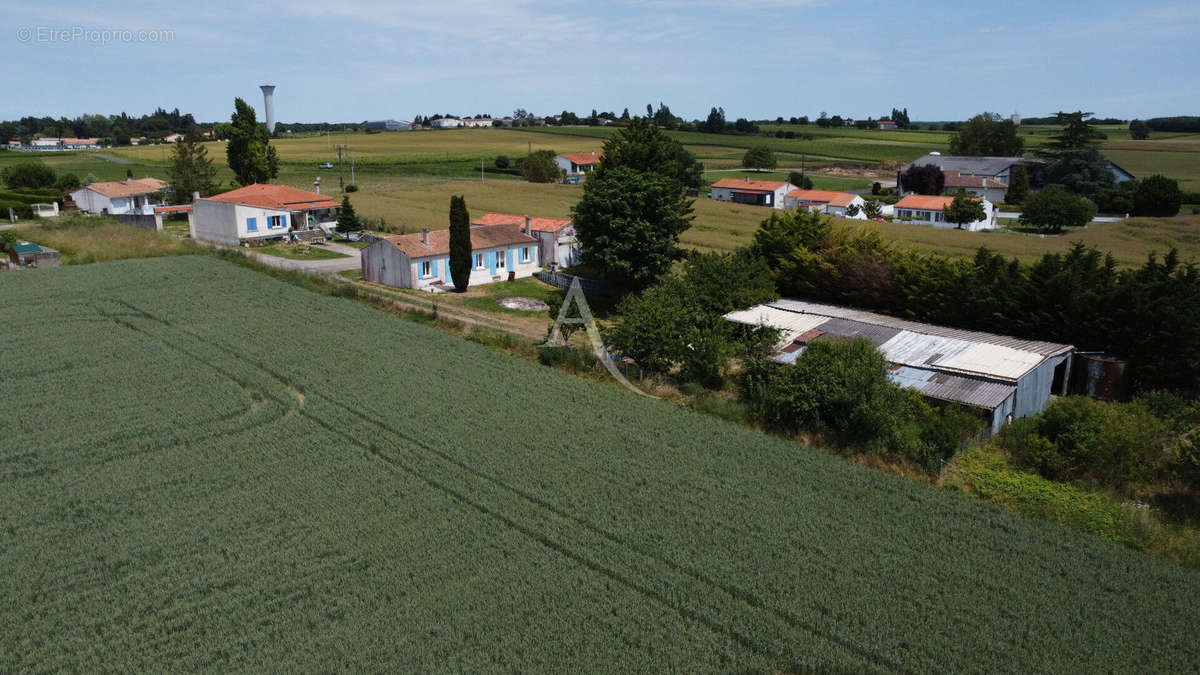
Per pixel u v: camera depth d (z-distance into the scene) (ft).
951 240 270.67
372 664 63.62
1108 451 101.71
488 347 146.20
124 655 64.18
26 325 145.38
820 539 84.17
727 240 279.49
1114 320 134.72
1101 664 66.64
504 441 105.19
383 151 613.93
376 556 78.38
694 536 83.71
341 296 176.65
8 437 101.65
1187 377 129.59
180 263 195.31
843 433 110.73
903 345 138.92
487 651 65.62
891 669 65.87
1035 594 76.07
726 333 147.74
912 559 81.20
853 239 186.09
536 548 81.05
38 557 76.59
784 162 611.06
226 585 73.26
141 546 78.79
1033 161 444.96
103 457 97.25
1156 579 79.36
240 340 141.38
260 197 270.46
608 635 68.03
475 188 416.05
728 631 69.41
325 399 117.39
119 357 131.34
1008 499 96.02
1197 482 101.04
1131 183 379.76
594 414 115.55
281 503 87.81
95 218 265.75
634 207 201.67
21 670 62.18
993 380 122.01
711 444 106.83
